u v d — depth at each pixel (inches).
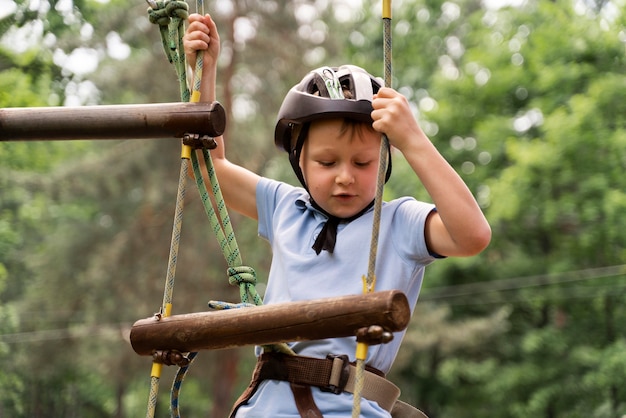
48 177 905.5
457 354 1015.6
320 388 129.6
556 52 959.0
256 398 133.7
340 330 111.0
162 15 136.0
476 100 1031.0
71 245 946.7
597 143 863.1
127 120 130.6
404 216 135.1
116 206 946.7
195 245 895.1
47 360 869.2
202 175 139.1
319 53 940.6
